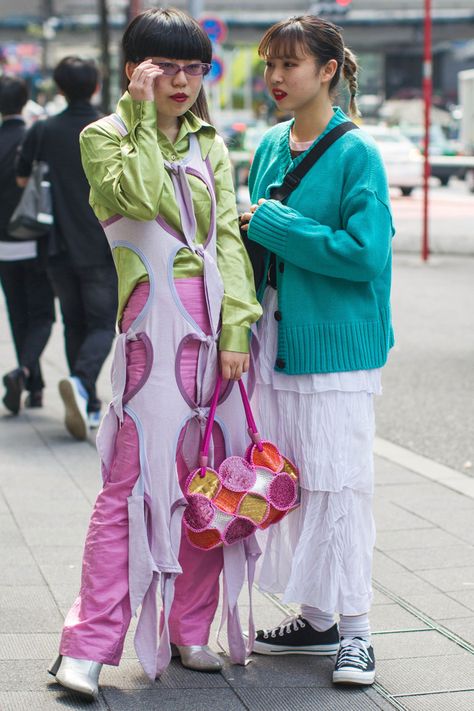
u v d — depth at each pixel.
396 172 31.19
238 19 83.25
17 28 88.00
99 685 4.01
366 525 4.13
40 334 8.55
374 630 4.55
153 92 3.80
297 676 4.13
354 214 3.95
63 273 7.80
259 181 4.27
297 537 4.20
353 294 4.04
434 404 8.77
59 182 7.61
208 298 3.91
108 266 7.71
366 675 4.01
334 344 4.01
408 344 11.26
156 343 3.87
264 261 4.15
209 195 3.95
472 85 38.59
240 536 3.94
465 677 4.12
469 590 4.99
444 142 40.78
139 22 3.85
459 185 38.16
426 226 18.22
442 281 15.89
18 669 4.11
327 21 4.00
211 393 3.97
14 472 6.83
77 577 5.07
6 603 4.76
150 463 3.87
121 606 3.88
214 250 3.98
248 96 63.25
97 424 7.94
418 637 4.49
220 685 4.04
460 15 86.56
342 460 4.02
